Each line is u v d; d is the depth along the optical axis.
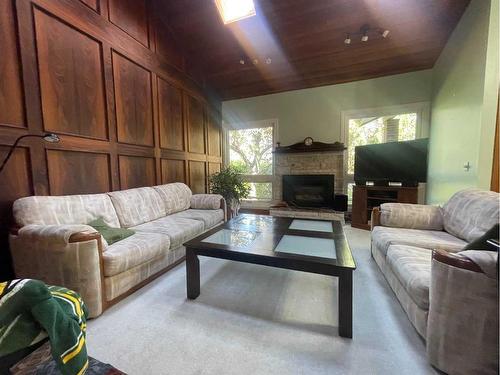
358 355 1.23
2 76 1.73
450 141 2.92
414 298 1.30
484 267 0.97
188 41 3.76
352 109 4.35
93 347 1.29
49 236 1.49
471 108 2.38
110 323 1.49
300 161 4.71
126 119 2.81
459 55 2.75
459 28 2.78
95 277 1.53
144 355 1.23
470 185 2.37
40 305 0.74
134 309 1.64
